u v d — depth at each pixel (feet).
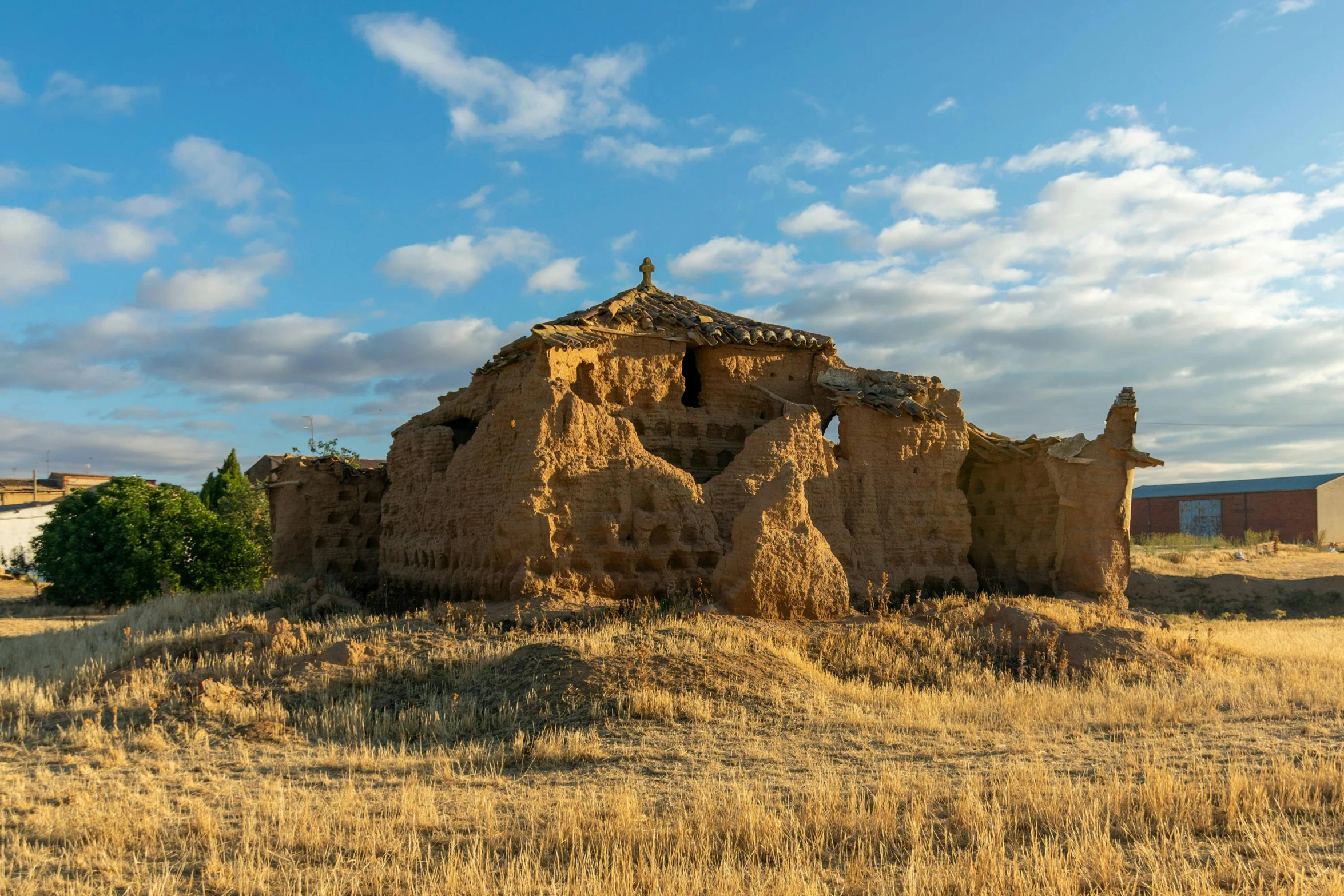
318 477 109.19
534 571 69.00
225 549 123.85
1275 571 154.81
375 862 26.50
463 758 40.40
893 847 27.58
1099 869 24.35
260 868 26.48
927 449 89.81
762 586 68.95
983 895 23.13
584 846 27.86
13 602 129.29
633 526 73.26
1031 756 38.22
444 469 91.30
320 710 49.19
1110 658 61.36
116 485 125.29
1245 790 30.22
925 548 88.69
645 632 58.90
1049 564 97.96
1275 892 22.70
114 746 42.83
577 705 46.85
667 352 84.89
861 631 65.41
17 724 46.88
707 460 85.61
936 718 46.32
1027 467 101.60
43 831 30.09
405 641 58.80
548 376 74.90
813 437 82.12
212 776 37.45
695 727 44.11
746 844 27.89
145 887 25.13
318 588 94.12
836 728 44.37
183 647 62.44
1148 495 293.02
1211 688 53.83
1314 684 54.54
